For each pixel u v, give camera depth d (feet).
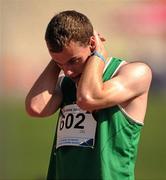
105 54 34.47
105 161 33.71
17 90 82.84
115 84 33.65
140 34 83.10
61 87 36.47
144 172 82.23
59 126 35.94
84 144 34.27
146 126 90.94
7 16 77.46
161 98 92.89
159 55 84.12
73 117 35.06
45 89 36.42
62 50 32.71
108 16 81.20
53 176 36.45
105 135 33.88
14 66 81.92
